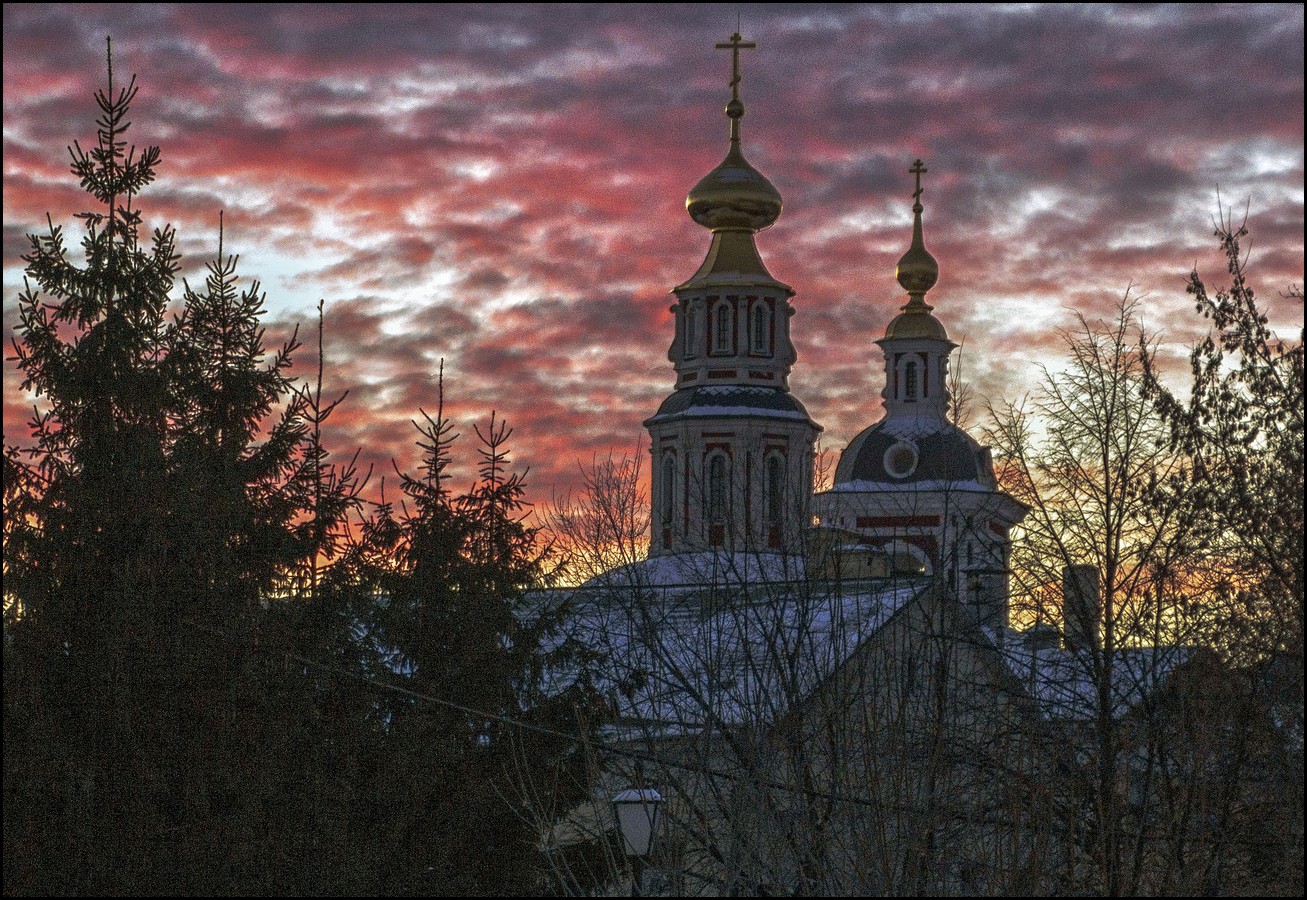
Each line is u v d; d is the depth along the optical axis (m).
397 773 23.70
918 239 84.38
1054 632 26.73
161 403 23.08
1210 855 22.80
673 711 29.31
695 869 25.80
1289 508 21.94
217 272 24.00
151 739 21.31
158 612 21.97
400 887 23.05
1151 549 25.34
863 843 23.05
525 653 26.25
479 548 26.28
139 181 23.36
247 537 23.36
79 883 20.42
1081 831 24.66
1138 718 25.03
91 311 22.92
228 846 20.95
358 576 24.77
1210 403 22.55
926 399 80.69
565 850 25.12
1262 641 22.19
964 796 27.67
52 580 21.70
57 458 22.47
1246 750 22.81
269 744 22.20
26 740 20.64
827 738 26.75
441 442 26.58
